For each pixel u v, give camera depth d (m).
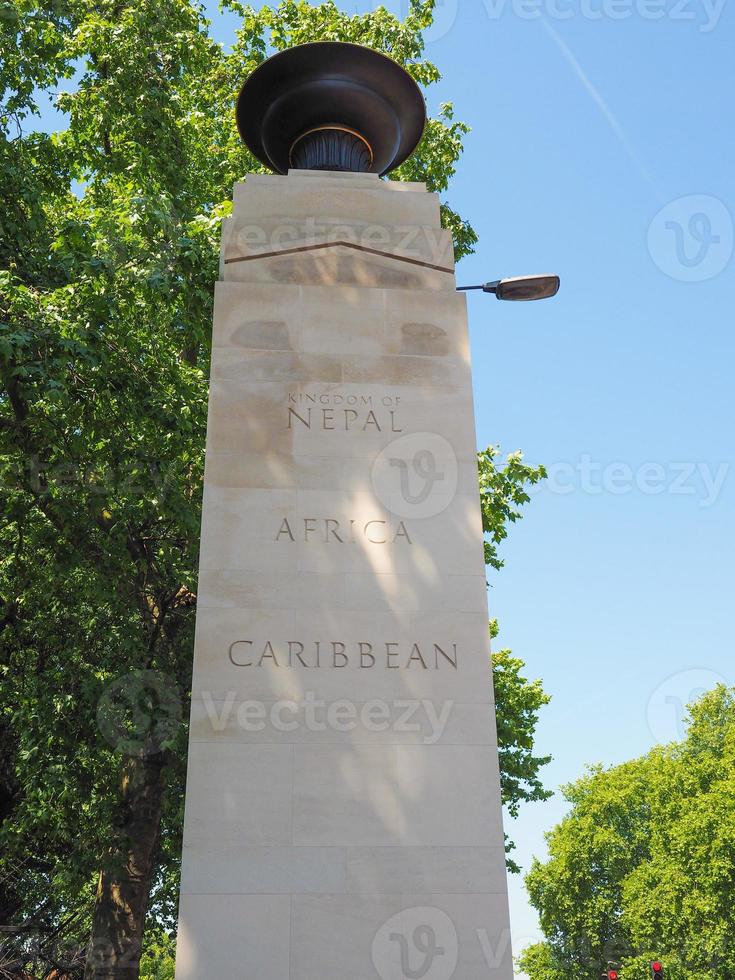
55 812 15.95
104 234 16.00
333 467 9.91
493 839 8.47
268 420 10.04
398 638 9.22
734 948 41.72
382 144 12.94
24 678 17.30
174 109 21.22
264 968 7.76
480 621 9.41
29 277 16.08
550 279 11.52
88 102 21.00
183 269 15.84
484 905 8.19
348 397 10.28
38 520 16.89
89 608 17.36
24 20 17.89
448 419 10.33
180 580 16.45
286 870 8.12
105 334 15.19
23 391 14.95
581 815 61.31
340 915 8.02
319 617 9.20
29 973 21.30
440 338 10.73
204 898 7.94
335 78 12.38
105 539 16.42
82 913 22.11
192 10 22.39
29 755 15.71
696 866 43.91
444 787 8.63
